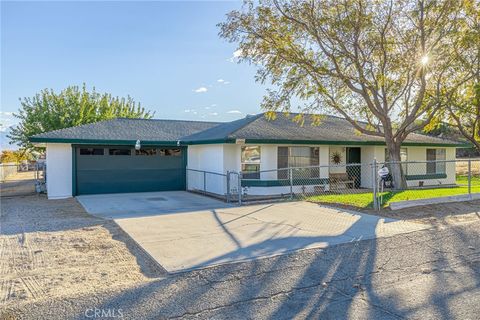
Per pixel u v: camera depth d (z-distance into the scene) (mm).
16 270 5516
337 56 14641
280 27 14492
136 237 7492
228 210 11062
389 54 14875
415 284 4934
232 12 14555
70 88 32312
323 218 9477
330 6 14070
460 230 7820
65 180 15578
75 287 4766
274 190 15914
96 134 16609
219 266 5543
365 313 4074
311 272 5367
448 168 21141
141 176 17156
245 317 3980
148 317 3953
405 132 16188
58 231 8258
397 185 16047
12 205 13109
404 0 13938
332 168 18109
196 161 18047
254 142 15164
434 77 16203
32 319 3873
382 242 6965
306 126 18922
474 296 4531
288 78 15023
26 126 30500
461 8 14109
